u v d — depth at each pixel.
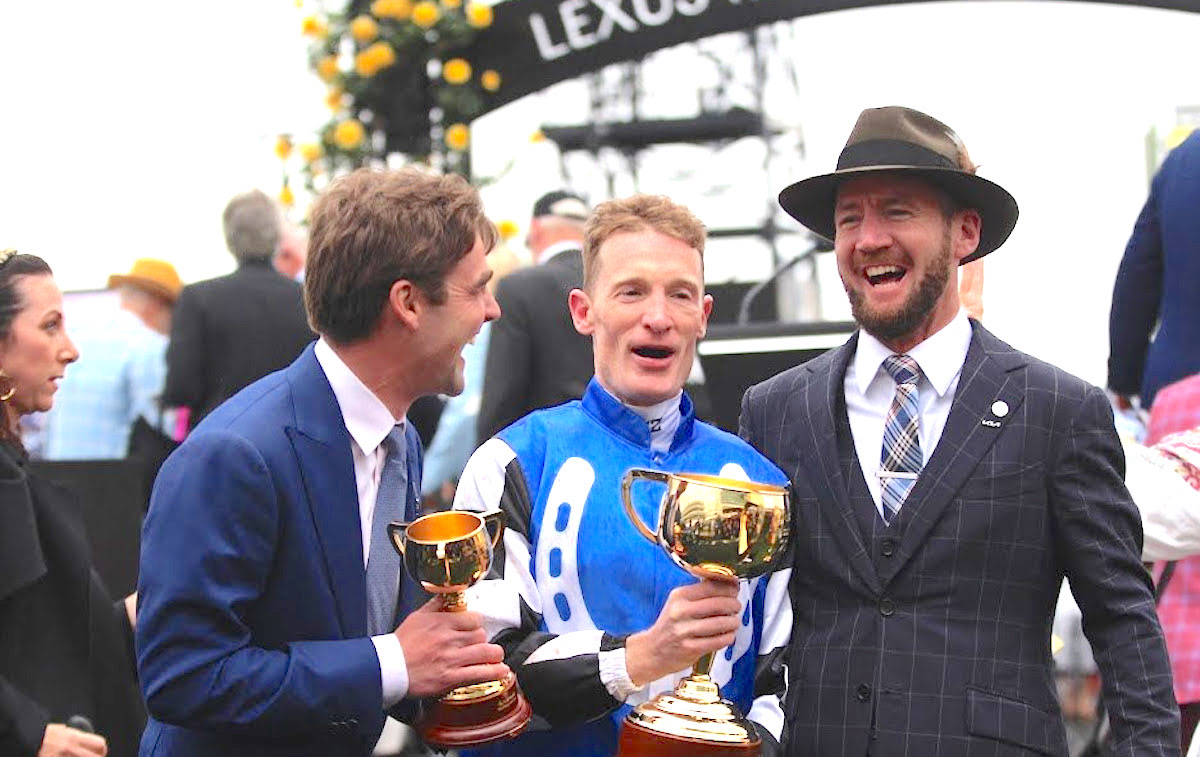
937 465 3.23
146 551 2.83
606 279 3.22
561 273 6.04
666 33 9.11
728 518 2.89
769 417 3.46
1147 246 4.99
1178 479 3.91
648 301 3.19
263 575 2.84
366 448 2.96
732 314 7.20
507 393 5.98
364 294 2.90
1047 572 3.22
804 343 5.37
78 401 7.66
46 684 3.38
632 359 3.21
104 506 5.55
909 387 3.30
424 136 9.12
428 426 6.69
